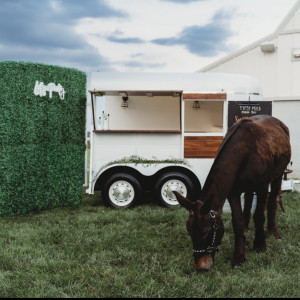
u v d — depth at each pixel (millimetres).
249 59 11406
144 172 6043
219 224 2938
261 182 3469
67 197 6148
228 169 3244
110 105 7465
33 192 5730
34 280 3092
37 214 5609
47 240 4215
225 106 6012
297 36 10594
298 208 5770
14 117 5465
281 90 10914
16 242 4129
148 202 6586
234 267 3342
